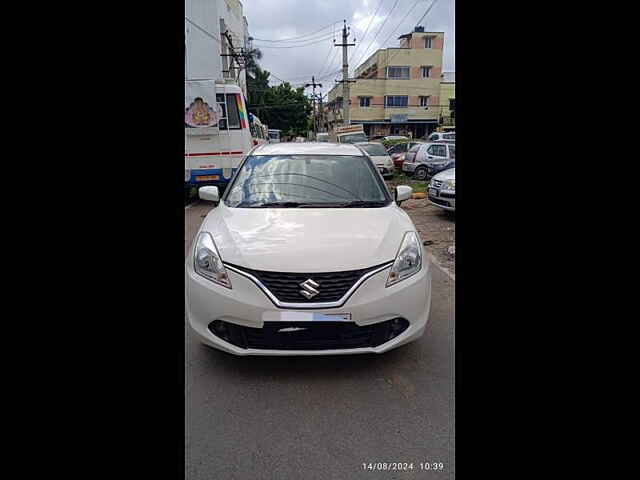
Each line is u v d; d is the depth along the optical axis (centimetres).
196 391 259
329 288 256
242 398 254
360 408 246
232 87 1039
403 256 279
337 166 388
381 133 4794
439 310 388
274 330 254
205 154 1041
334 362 292
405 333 272
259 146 440
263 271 257
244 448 217
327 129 6444
